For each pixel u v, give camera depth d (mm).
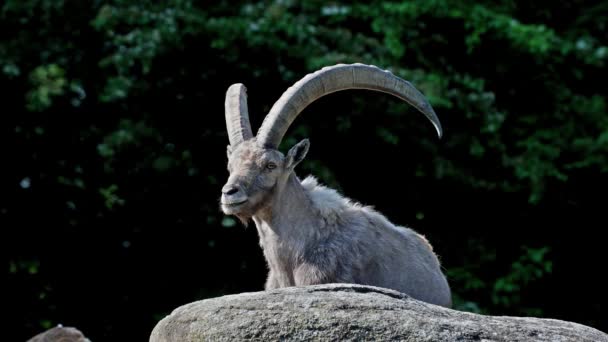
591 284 34469
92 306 31328
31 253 30875
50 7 30547
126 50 29422
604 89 36562
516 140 33719
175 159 29172
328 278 14609
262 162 14344
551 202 33000
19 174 31094
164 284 31188
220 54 29703
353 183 31688
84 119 31422
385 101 29766
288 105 14648
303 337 11281
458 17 32375
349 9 31875
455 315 11789
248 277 30812
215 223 29688
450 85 32281
